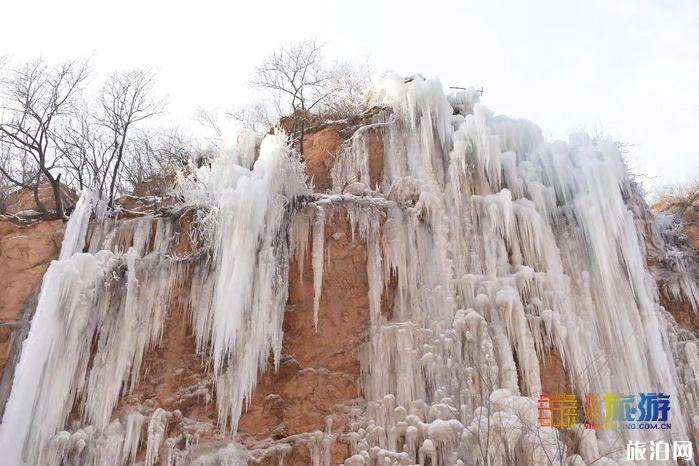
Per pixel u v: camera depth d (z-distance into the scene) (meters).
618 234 11.98
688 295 13.81
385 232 11.40
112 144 15.31
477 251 11.38
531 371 9.59
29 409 8.66
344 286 10.99
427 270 11.11
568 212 12.61
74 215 11.27
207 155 14.83
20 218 11.98
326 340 10.47
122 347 9.72
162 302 10.31
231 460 8.98
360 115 14.23
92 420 9.14
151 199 12.88
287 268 10.69
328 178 13.29
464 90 15.34
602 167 12.30
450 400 9.14
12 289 10.69
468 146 12.82
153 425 9.11
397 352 10.00
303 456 9.30
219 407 9.44
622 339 11.08
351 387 10.09
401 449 8.99
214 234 10.55
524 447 7.63
